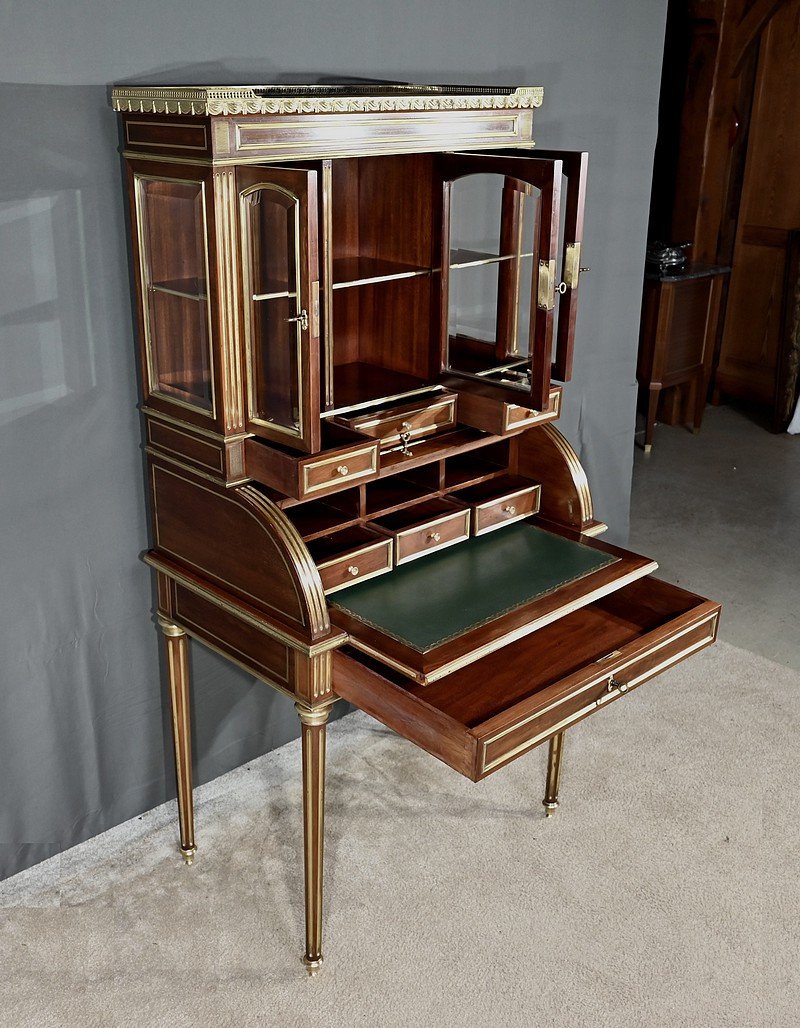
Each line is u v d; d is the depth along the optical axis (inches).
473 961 74.2
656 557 138.9
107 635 80.4
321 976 72.8
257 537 67.4
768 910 79.4
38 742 79.3
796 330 182.1
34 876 81.4
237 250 62.4
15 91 64.1
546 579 75.6
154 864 83.0
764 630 121.3
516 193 69.7
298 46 76.6
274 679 70.7
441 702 71.8
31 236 67.4
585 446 117.3
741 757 97.7
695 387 184.7
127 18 67.2
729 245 194.5
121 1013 69.6
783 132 180.9
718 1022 69.6
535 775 94.7
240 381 65.8
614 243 109.7
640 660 71.3
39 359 70.2
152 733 86.6
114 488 76.9
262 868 82.8
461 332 76.5
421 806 90.1
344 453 68.0
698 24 174.6
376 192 78.7
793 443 184.9
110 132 68.6
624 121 104.9
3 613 74.2
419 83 85.7
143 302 69.7
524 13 91.7
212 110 57.8
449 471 85.7
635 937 76.5
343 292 82.0
